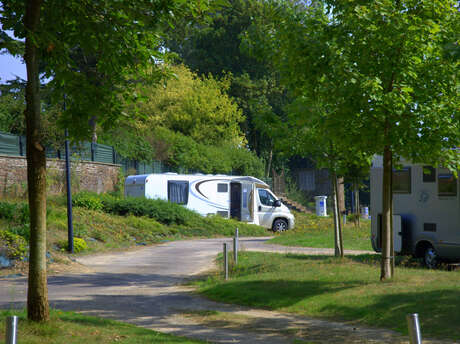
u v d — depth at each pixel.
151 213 50.09
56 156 50.97
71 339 11.96
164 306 18.84
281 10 21.44
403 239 27.77
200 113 83.19
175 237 47.50
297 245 39.03
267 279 22.59
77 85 13.55
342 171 26.70
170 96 82.12
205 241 45.34
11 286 22.55
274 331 14.91
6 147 45.50
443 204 25.98
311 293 19.31
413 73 18.11
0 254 27.39
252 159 84.25
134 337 12.84
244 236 52.94
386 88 19.03
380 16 17.66
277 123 25.80
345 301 17.59
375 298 17.42
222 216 56.56
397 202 28.23
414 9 18.42
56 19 13.29
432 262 26.52
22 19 13.52
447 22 18.41
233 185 57.50
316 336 14.20
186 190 55.53
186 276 26.92
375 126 19.05
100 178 57.75
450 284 18.97
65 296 20.53
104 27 13.23
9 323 7.67
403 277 20.84
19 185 45.62
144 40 14.27
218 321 16.30
